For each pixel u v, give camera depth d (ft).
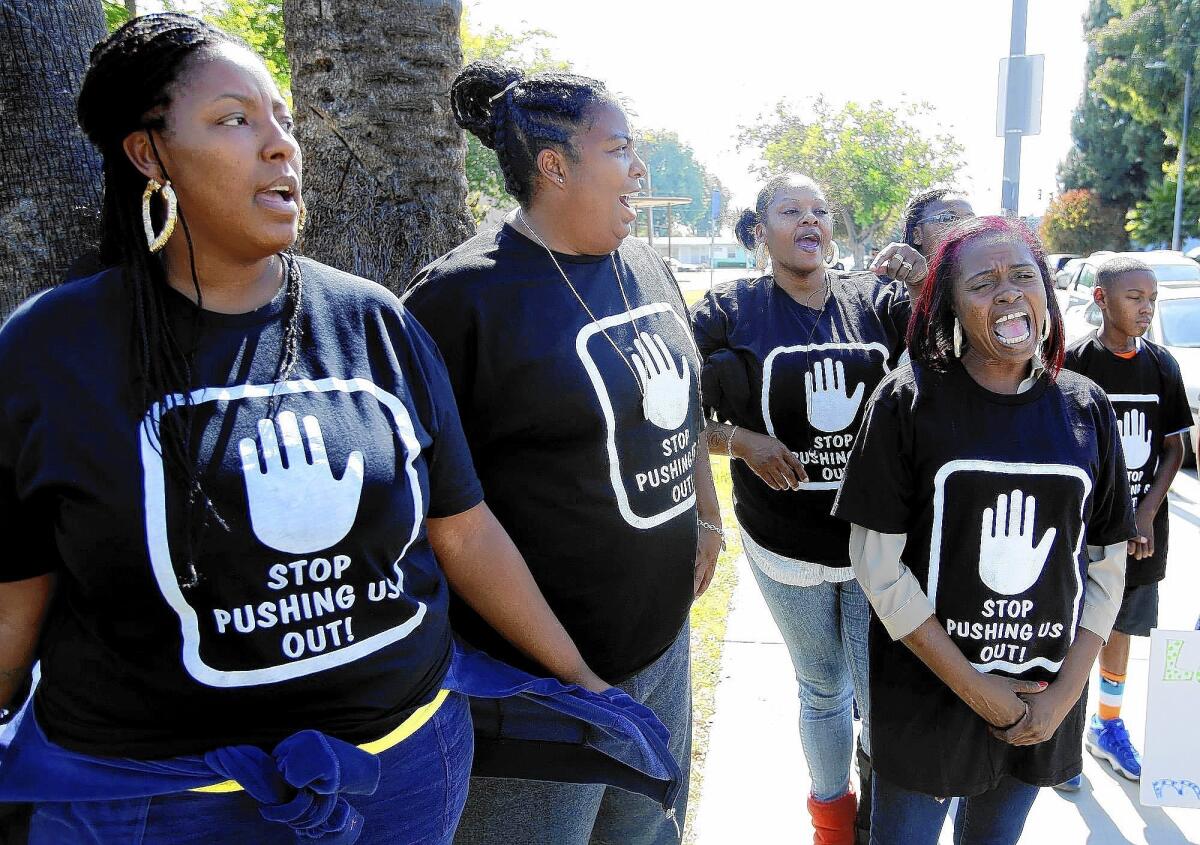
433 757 4.49
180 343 3.78
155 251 3.86
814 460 8.72
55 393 3.60
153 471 3.60
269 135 3.86
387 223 9.05
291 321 4.04
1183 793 7.55
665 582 6.19
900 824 6.88
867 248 58.95
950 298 6.23
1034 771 6.59
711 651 13.33
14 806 4.30
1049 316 6.22
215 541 3.63
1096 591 6.65
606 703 5.27
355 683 4.04
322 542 3.83
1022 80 22.29
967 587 6.21
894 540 6.39
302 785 3.69
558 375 5.57
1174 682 7.45
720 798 10.02
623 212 5.82
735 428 8.79
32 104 6.86
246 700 3.81
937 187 10.18
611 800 6.57
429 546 4.63
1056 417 6.23
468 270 5.66
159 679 3.71
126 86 3.70
